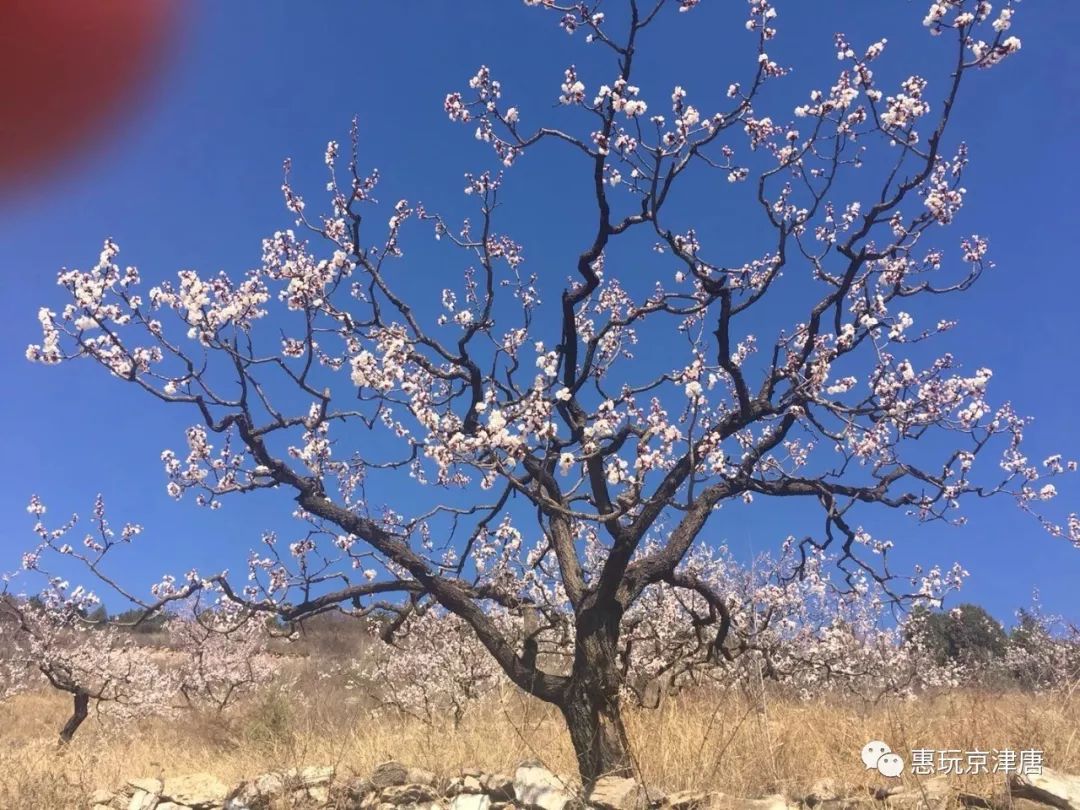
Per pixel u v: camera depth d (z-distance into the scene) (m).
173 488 6.67
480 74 5.84
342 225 6.43
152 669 16.42
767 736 5.11
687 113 5.30
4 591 13.02
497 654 5.87
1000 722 5.58
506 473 4.81
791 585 10.12
